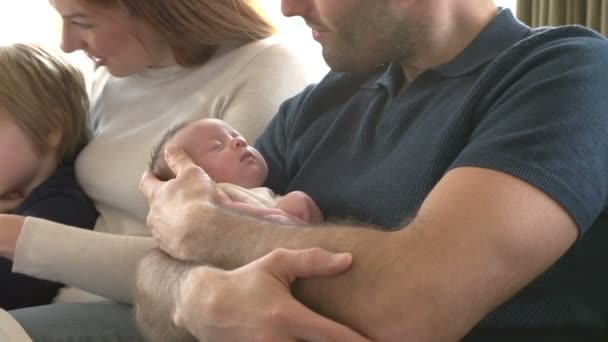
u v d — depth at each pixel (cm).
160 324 120
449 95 127
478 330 117
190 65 187
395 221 125
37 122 193
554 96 108
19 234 163
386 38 129
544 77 112
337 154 144
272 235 110
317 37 134
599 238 117
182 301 109
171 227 123
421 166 123
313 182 144
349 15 127
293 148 157
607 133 107
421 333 96
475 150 104
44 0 353
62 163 202
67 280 163
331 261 100
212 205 121
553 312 116
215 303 103
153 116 189
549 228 99
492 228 97
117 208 187
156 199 130
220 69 185
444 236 97
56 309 161
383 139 135
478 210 98
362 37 129
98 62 192
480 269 96
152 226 130
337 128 146
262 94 178
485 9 132
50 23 354
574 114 106
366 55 131
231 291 102
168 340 120
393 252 98
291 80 183
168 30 183
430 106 129
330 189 140
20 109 192
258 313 99
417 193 123
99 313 160
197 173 130
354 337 96
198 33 184
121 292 161
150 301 122
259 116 176
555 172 101
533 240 98
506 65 119
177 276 116
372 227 110
